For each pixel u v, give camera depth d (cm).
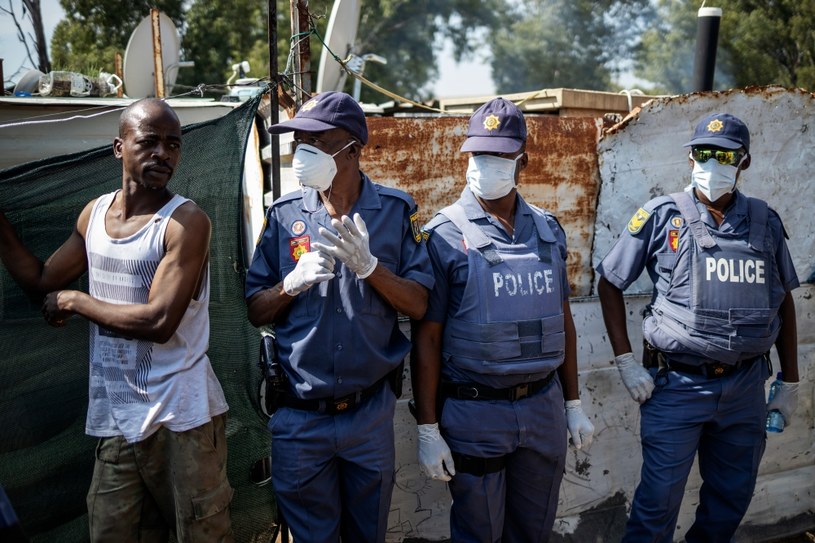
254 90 507
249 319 266
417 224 273
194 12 2094
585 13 2317
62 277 243
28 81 591
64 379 261
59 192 253
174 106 459
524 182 345
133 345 235
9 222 243
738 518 335
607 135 355
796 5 1795
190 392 239
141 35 729
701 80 491
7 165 435
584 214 359
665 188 368
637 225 325
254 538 305
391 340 276
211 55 2050
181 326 239
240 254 291
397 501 334
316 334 255
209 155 279
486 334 275
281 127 246
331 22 517
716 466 337
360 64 532
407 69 2309
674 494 320
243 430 299
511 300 276
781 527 411
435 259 283
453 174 333
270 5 285
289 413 262
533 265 281
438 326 285
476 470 279
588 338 362
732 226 318
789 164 389
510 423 278
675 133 365
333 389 255
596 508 372
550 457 287
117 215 236
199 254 232
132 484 240
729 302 311
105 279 234
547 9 2339
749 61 1842
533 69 2375
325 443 257
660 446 322
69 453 264
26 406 254
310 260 242
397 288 254
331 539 264
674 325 318
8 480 251
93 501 241
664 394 325
